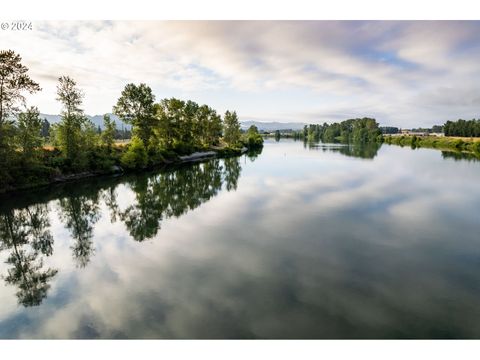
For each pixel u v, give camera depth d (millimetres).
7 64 33844
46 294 13594
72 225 24516
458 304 12422
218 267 15938
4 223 25297
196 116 98500
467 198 30844
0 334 10781
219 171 55406
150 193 36938
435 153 88062
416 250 18047
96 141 56156
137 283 14367
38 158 42531
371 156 79625
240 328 10820
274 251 18031
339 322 11180
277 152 100000
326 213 25938
